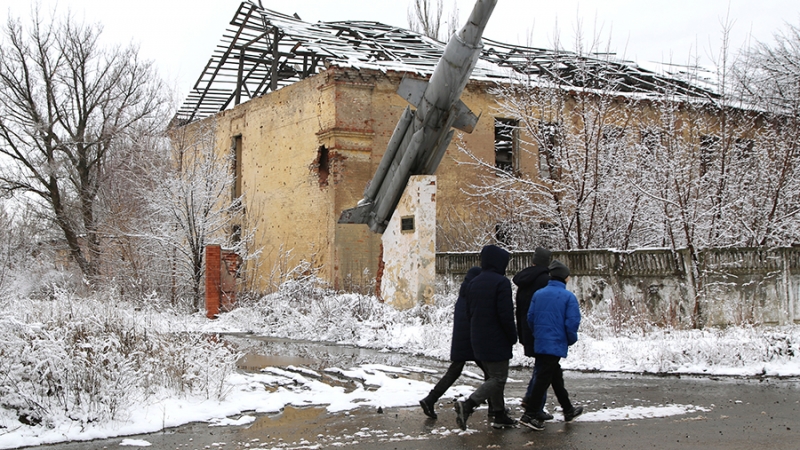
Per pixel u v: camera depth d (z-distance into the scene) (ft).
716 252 43.93
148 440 21.80
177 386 27.35
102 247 77.20
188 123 80.18
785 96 64.85
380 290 56.49
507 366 22.99
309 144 76.23
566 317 22.94
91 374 24.90
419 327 45.60
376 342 43.57
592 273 47.11
